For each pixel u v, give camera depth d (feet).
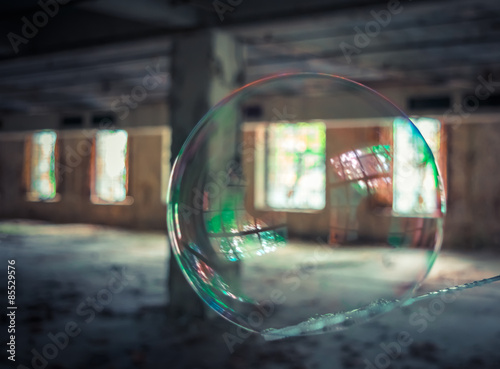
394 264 3.45
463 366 10.59
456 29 16.11
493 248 30.42
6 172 50.49
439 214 3.62
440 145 31.76
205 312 13.28
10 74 25.70
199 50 13.71
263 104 32.86
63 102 37.19
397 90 28.12
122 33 14.74
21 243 32.99
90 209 45.78
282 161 34.96
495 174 30.55
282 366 10.43
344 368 10.32
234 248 3.43
